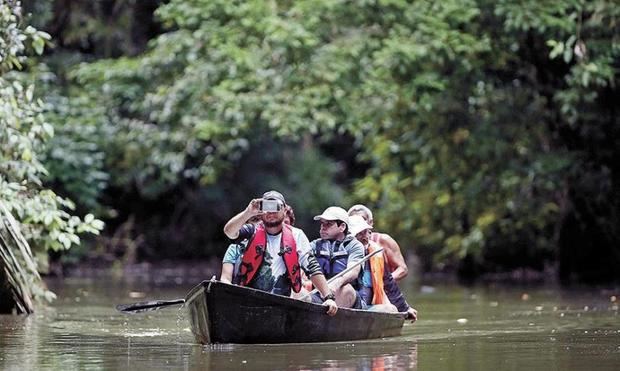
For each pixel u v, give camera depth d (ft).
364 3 145.59
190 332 83.87
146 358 66.44
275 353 68.64
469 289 147.23
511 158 161.48
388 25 151.64
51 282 160.86
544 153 157.28
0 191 94.22
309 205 232.32
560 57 148.56
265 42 153.48
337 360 65.41
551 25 134.72
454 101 157.48
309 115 158.61
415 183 173.06
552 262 180.04
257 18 151.23
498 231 176.65
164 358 66.28
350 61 151.33
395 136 175.42
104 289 143.74
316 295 78.38
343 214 82.07
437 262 188.85
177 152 190.60
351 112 157.07
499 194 167.43
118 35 201.05
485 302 121.08
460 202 170.30
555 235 176.45
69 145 176.24
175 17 154.51
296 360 65.21
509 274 182.09
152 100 168.35
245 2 152.56
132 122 185.06
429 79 143.64
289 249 75.41
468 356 68.13
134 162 191.11
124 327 88.12
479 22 148.87
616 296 129.49
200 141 189.47
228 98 151.12
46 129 96.12
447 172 167.32
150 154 188.34
